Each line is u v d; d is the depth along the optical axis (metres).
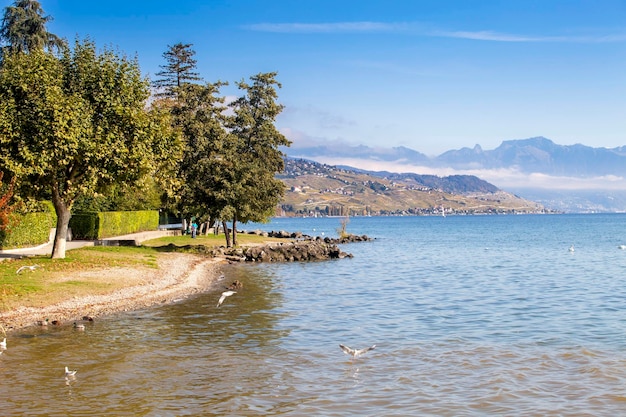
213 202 61.94
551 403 16.02
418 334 24.83
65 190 40.50
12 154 37.25
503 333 25.06
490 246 95.06
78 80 40.78
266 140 77.81
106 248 53.38
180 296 34.50
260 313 29.56
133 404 15.69
